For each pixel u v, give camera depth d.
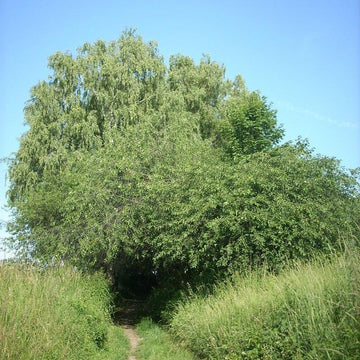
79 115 24.45
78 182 17.42
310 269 7.49
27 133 25.20
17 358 6.27
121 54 26.77
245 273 11.08
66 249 15.27
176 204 13.52
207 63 32.22
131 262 19.67
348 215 11.45
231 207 11.44
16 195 24.75
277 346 6.50
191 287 13.77
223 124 25.27
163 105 25.02
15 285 8.76
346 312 5.47
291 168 12.08
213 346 8.36
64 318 8.43
